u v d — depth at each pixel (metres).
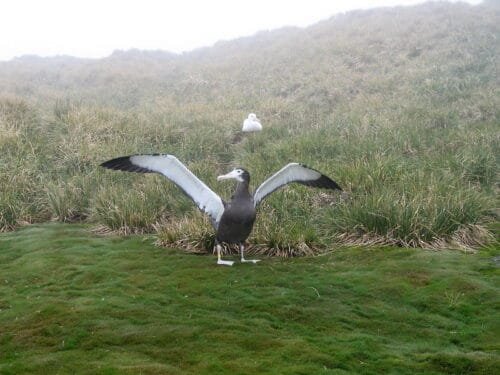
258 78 15.46
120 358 3.85
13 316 4.49
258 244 6.17
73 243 6.35
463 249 5.97
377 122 10.05
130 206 7.05
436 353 3.97
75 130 9.52
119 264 5.63
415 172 7.58
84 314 4.45
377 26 17.81
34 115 10.34
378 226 6.29
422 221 6.20
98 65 19.45
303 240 6.09
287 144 9.23
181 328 4.23
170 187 7.61
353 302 4.81
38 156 8.73
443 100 11.35
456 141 8.91
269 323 4.41
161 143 9.80
